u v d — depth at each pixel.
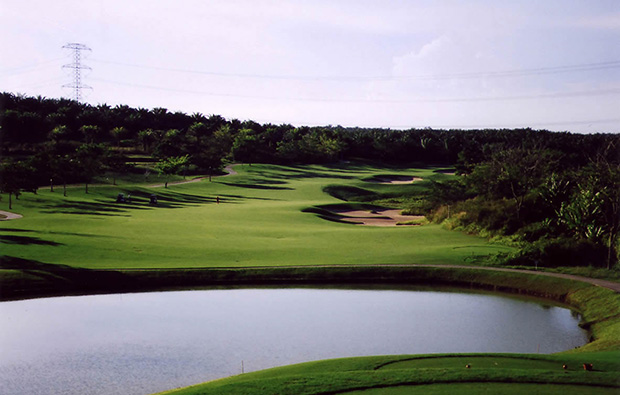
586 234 69.06
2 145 182.50
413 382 26.33
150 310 50.00
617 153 103.88
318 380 26.72
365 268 63.66
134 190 132.75
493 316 49.25
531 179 99.62
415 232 89.25
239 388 25.83
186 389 27.30
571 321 48.03
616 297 50.53
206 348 40.00
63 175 136.75
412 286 60.38
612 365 30.17
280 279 61.50
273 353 39.16
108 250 68.25
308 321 47.06
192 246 73.50
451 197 118.62
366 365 31.55
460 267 64.12
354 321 47.16
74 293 55.47
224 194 148.50
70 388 32.59
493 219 85.88
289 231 89.38
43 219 87.12
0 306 50.62
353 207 130.62
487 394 24.52
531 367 30.64
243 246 75.06
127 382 33.59
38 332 43.53
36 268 58.88
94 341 41.31
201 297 55.06
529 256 65.75
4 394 31.64
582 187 81.00
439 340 42.38
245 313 49.31
